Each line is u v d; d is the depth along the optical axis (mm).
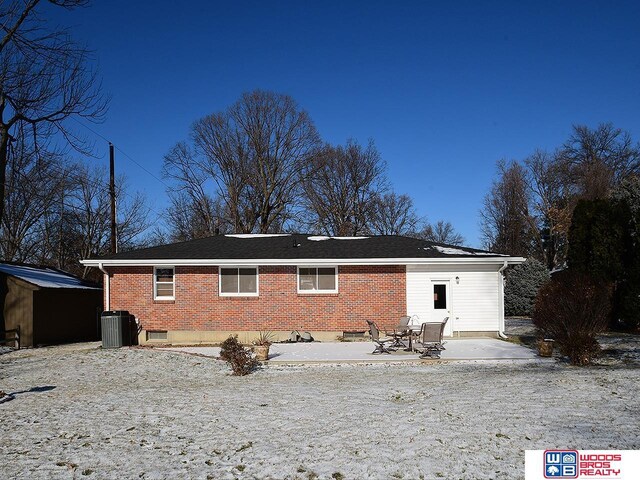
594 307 15906
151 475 6609
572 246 25062
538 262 37125
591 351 14883
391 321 22031
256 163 50531
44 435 8500
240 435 8164
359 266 22203
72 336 25156
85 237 44500
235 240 25594
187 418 9359
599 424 8070
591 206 24703
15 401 11398
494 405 9602
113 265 22094
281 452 7281
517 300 36406
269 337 21969
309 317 22125
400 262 21766
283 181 51156
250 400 10742
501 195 55438
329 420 8875
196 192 52719
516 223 53969
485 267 22125
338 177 54031
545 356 16422
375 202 56125
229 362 14875
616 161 54000
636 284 23250
